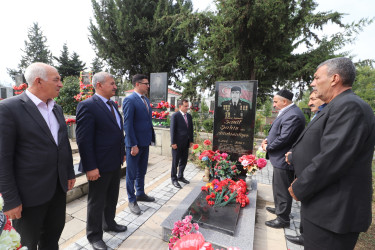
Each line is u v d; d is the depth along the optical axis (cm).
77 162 463
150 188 373
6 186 130
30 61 3516
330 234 127
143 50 1562
